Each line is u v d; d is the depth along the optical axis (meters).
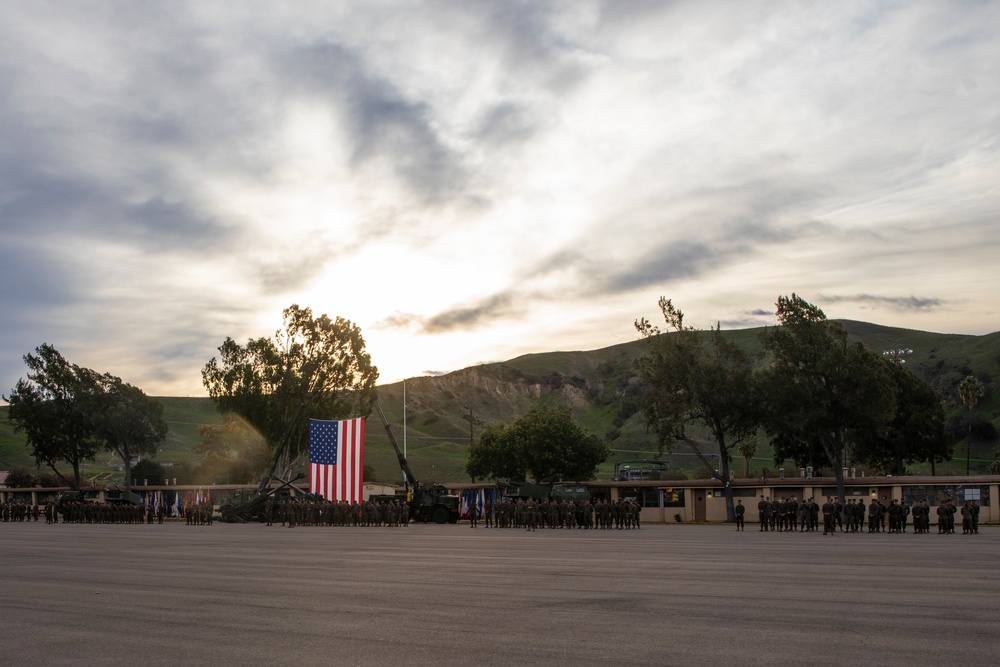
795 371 67.94
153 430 120.38
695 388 75.25
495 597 18.64
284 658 12.30
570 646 12.92
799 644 12.92
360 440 65.94
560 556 30.30
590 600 18.03
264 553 32.91
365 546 37.06
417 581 22.02
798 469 97.81
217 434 120.88
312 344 96.38
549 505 59.03
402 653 12.53
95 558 31.02
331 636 13.98
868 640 13.21
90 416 113.06
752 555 30.36
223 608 17.31
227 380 95.94
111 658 12.45
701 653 12.30
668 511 75.56
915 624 14.66
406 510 64.44
